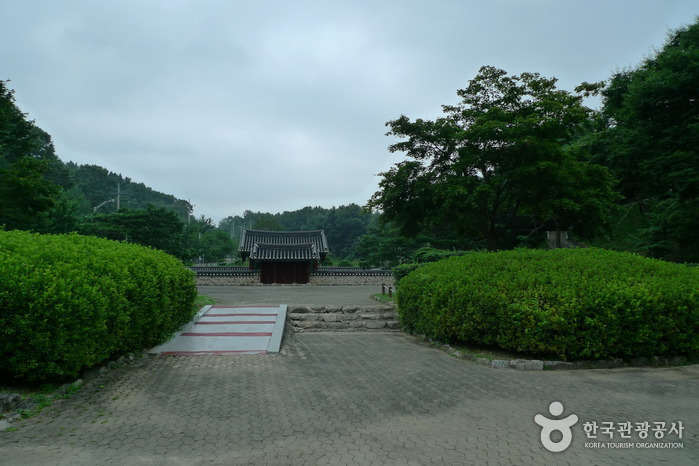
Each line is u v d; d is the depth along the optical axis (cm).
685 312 691
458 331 771
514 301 697
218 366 662
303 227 9162
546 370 643
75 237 737
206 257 5934
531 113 1362
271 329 948
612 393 520
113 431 393
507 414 447
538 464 336
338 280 2894
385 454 350
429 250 2006
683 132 1838
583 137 2450
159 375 598
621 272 770
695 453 358
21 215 1683
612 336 662
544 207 1413
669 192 2077
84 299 493
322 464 332
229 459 338
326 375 611
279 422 421
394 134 1541
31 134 1945
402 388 544
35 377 474
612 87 2486
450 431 401
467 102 1526
